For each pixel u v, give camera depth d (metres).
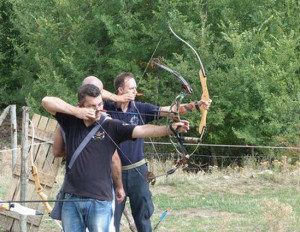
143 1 47.34
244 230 17.61
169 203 21.53
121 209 13.25
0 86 56.44
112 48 45.78
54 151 11.84
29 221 17.12
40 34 47.38
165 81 42.72
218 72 41.69
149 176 11.55
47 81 45.34
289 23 45.66
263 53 43.31
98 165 10.47
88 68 47.72
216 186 24.66
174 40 43.91
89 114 10.31
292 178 25.66
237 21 42.62
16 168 17.23
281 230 17.42
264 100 41.06
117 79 13.26
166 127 10.31
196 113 41.00
